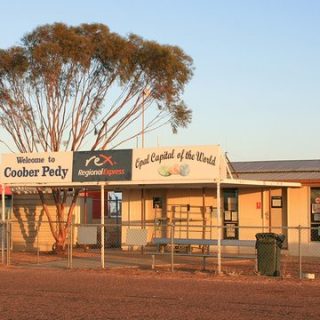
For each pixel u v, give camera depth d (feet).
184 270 70.90
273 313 44.52
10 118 92.99
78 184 73.82
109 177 72.02
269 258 65.51
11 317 43.01
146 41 92.99
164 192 97.96
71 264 74.13
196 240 76.28
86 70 91.04
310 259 83.97
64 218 102.01
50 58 88.99
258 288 57.36
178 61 94.12
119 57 90.84
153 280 63.16
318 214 87.97
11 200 103.40
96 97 93.25
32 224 102.22
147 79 94.17
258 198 92.63
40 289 57.06
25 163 76.43
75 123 93.15
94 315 43.68
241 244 71.67
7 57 90.53
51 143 92.94
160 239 78.13
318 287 57.98
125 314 44.06
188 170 67.82
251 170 96.02
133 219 99.09
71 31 89.10
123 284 60.34
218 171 66.54
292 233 89.71
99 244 108.58
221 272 67.46
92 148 93.71
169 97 95.09
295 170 93.35
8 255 77.92
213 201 95.09
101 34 90.38
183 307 47.03
